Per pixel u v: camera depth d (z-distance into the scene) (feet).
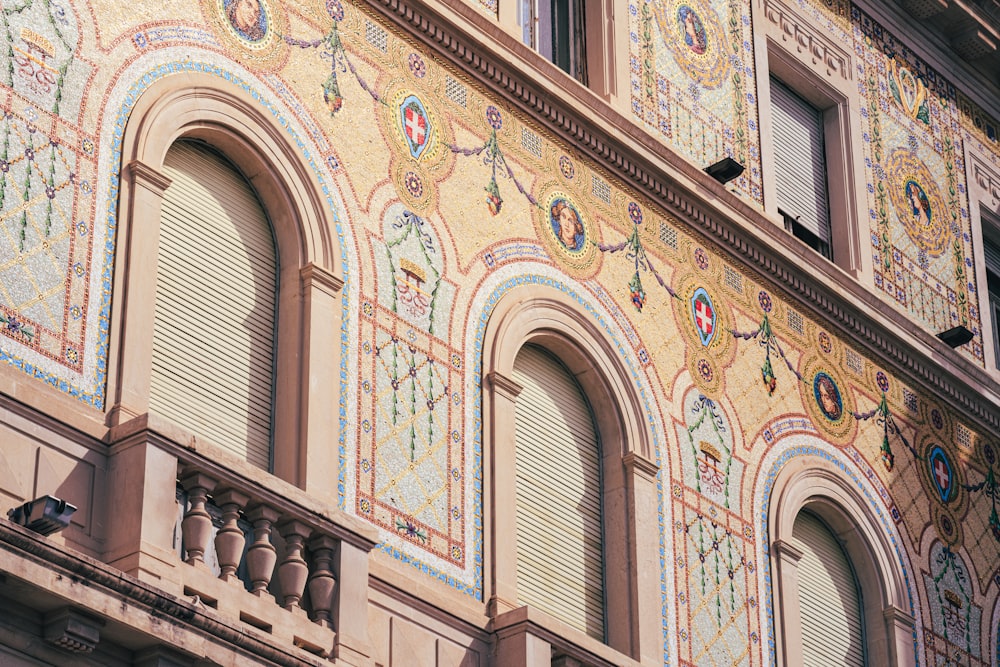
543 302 66.69
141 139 56.34
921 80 91.35
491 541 61.46
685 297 72.74
